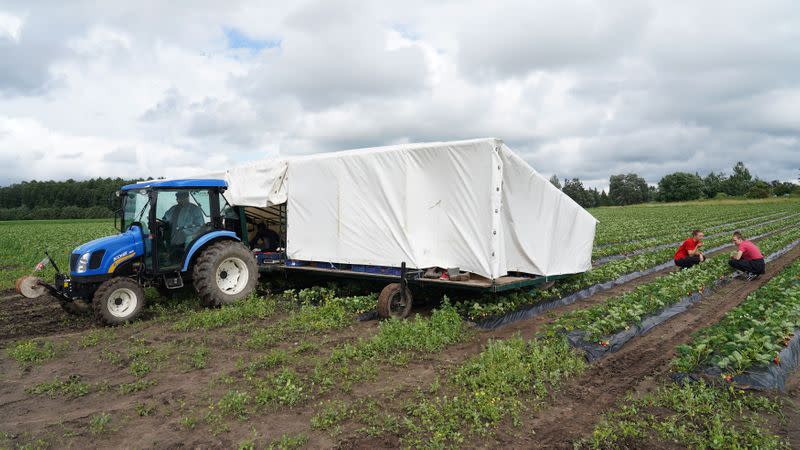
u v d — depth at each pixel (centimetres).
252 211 1237
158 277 958
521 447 440
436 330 758
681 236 2478
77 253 885
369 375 598
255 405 529
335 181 1024
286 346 734
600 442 444
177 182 962
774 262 1592
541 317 898
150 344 757
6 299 1165
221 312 890
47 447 450
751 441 440
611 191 13400
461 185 872
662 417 494
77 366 669
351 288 1076
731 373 570
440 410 501
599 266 1421
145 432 475
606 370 623
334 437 457
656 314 872
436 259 912
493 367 593
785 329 711
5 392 582
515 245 932
